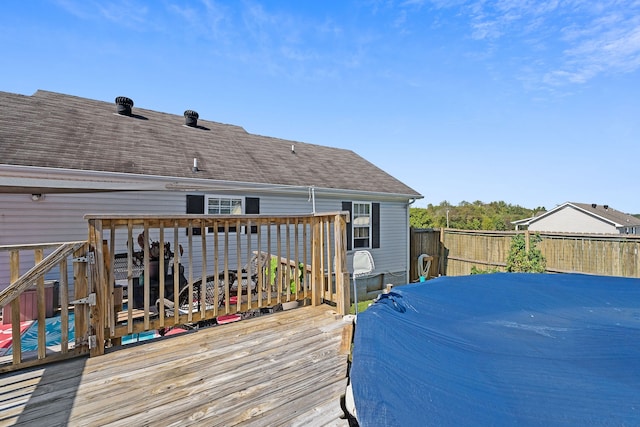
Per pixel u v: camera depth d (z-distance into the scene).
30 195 5.64
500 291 3.85
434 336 2.50
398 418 1.44
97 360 2.78
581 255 7.59
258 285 3.93
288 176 8.61
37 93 8.26
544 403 1.60
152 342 3.16
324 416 2.04
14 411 2.06
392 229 10.84
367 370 1.82
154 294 5.20
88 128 7.29
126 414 2.04
